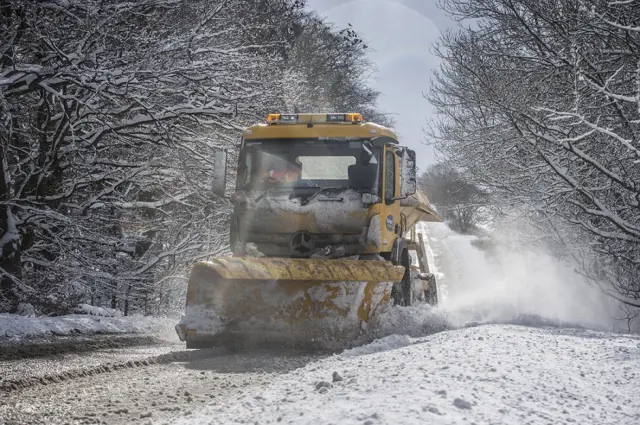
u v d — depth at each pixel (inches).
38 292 665.0
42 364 312.5
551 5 666.8
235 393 239.9
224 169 457.7
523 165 701.9
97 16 687.7
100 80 660.1
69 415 201.3
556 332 399.2
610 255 599.8
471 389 202.5
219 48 776.9
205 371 296.0
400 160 451.8
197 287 379.9
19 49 713.6
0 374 278.7
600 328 498.6
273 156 450.0
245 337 380.5
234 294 379.2
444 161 900.6
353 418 167.0
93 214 828.6
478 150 764.6
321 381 218.2
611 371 257.9
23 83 642.2
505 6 728.3
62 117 703.1
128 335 503.8
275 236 438.6
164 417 197.5
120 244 829.8
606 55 634.8
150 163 801.6
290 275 370.0
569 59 645.3
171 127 747.4
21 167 780.0
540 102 637.3
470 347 290.7
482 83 651.5
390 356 287.3
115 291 822.5
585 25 613.3
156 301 946.1
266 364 319.3
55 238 741.3
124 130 768.3
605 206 592.1
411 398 185.9
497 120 775.1
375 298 390.0
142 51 692.7
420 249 625.6
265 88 778.8
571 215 612.7
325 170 444.1
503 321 480.1
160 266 949.8
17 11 666.8
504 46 783.1
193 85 717.9
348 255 430.9
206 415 191.0
